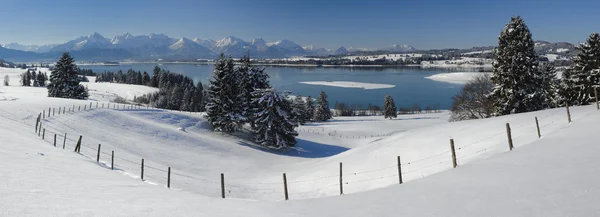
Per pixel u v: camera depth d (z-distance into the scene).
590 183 7.55
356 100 160.38
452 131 22.95
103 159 25.31
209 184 23.89
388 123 88.12
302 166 31.17
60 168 15.37
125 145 34.94
